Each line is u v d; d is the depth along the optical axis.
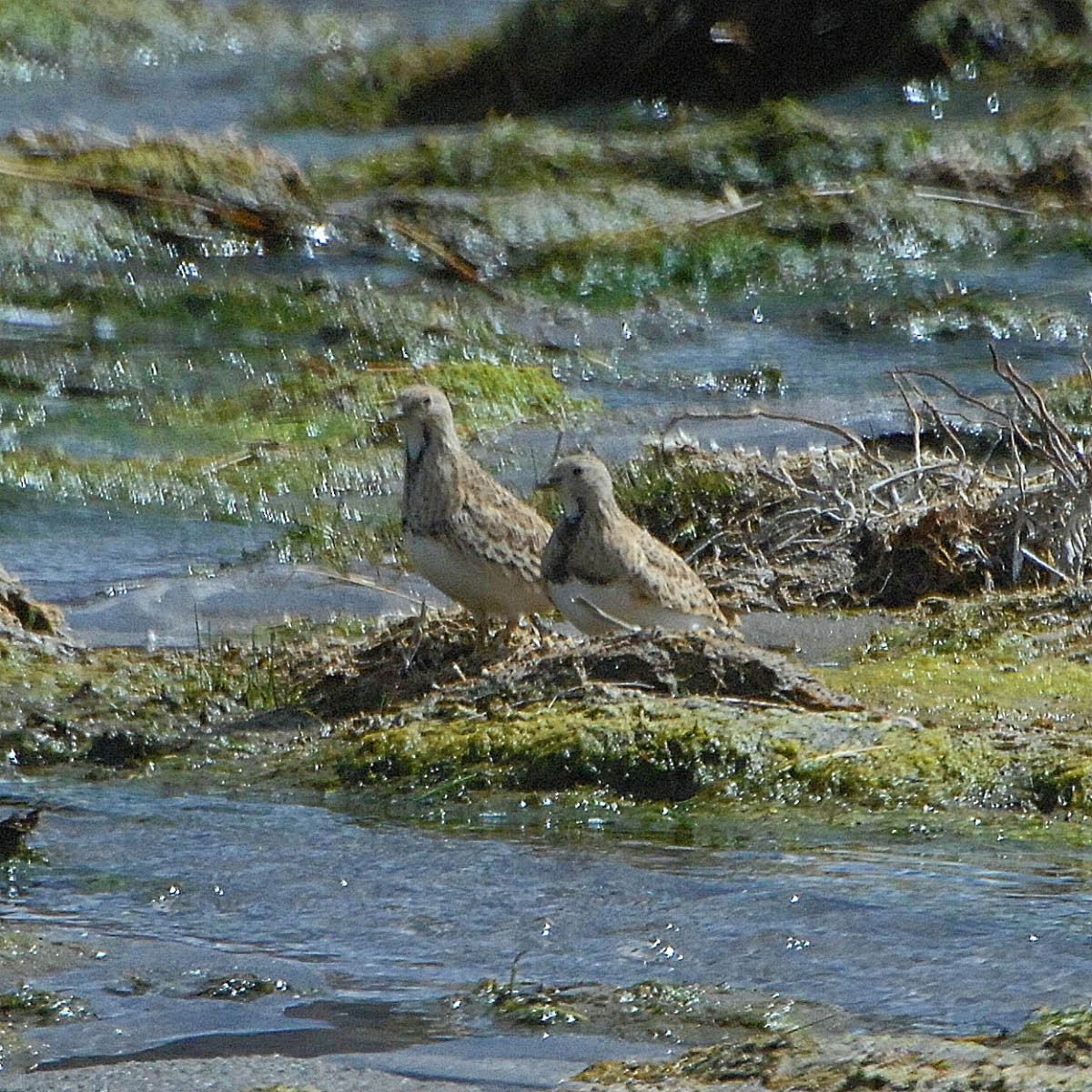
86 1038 7.89
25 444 19.34
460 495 12.24
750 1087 7.19
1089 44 32.06
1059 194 27.14
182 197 26.38
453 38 37.22
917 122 29.92
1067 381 19.39
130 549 16.27
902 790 10.34
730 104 32.78
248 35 42.81
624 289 24.88
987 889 9.20
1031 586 13.74
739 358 22.41
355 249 25.94
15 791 10.99
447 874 9.63
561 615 12.84
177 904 9.38
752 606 13.77
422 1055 7.68
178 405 20.73
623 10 33.91
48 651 12.95
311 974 8.54
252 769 11.25
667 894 9.27
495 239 25.86
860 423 18.28
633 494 15.39
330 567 15.62
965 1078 7.11
